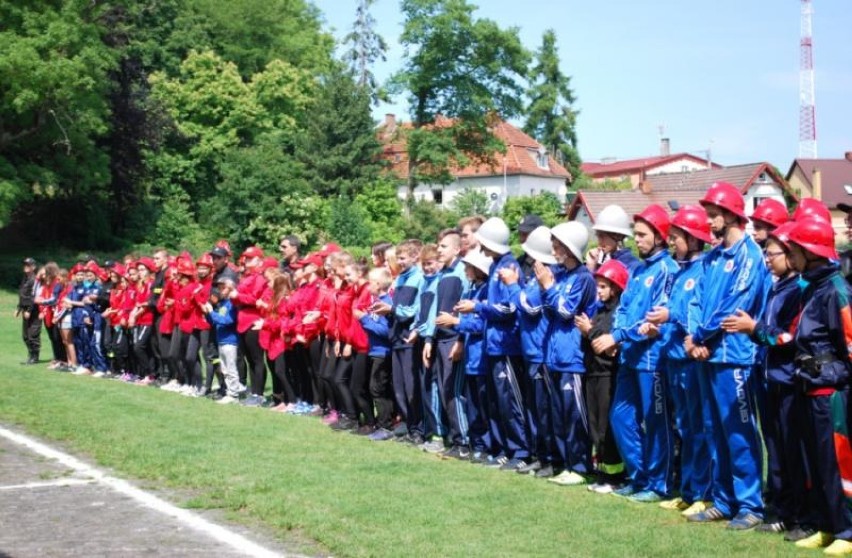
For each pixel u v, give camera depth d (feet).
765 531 22.26
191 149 203.10
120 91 167.63
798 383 21.31
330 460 30.53
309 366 42.75
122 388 49.37
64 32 132.36
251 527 23.00
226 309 45.80
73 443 33.99
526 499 25.38
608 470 27.32
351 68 254.27
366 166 205.36
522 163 278.26
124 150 171.01
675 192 194.90
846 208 25.50
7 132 145.69
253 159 184.75
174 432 35.50
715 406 23.50
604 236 28.19
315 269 42.19
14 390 46.91
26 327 64.34
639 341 25.59
